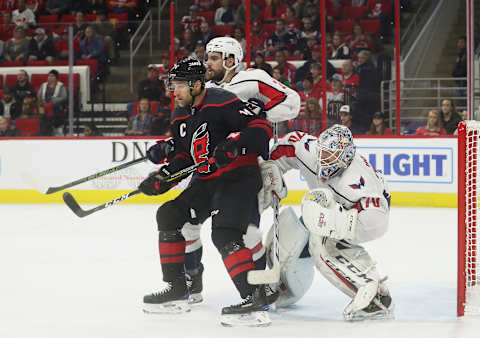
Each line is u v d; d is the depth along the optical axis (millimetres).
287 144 12891
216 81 14086
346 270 12031
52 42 35875
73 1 45281
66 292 14805
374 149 30781
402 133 32531
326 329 11375
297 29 34125
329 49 33469
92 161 33406
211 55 13828
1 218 28328
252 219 12617
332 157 11820
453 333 11031
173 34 34719
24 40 36094
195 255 13375
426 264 17844
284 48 33812
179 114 12461
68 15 45188
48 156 33656
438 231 23594
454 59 34406
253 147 11656
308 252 12711
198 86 11977
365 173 12117
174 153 13383
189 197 12352
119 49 35688
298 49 33750
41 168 33750
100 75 35531
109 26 35594
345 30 33969
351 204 12086
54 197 33688
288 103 13547
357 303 11781
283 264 12484
